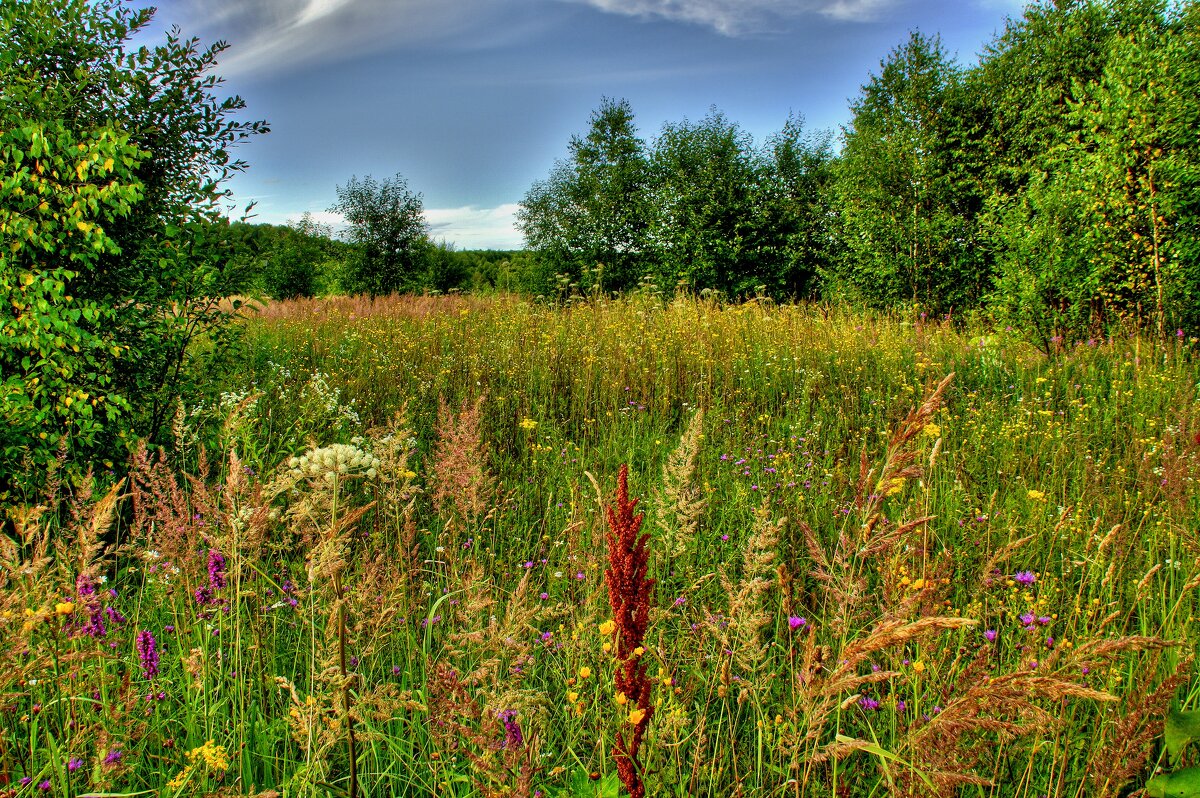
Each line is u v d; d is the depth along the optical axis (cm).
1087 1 1711
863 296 1709
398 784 229
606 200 3175
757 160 2623
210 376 536
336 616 191
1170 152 973
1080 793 194
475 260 4681
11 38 442
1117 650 142
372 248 3731
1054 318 958
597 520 341
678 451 239
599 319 1048
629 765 171
